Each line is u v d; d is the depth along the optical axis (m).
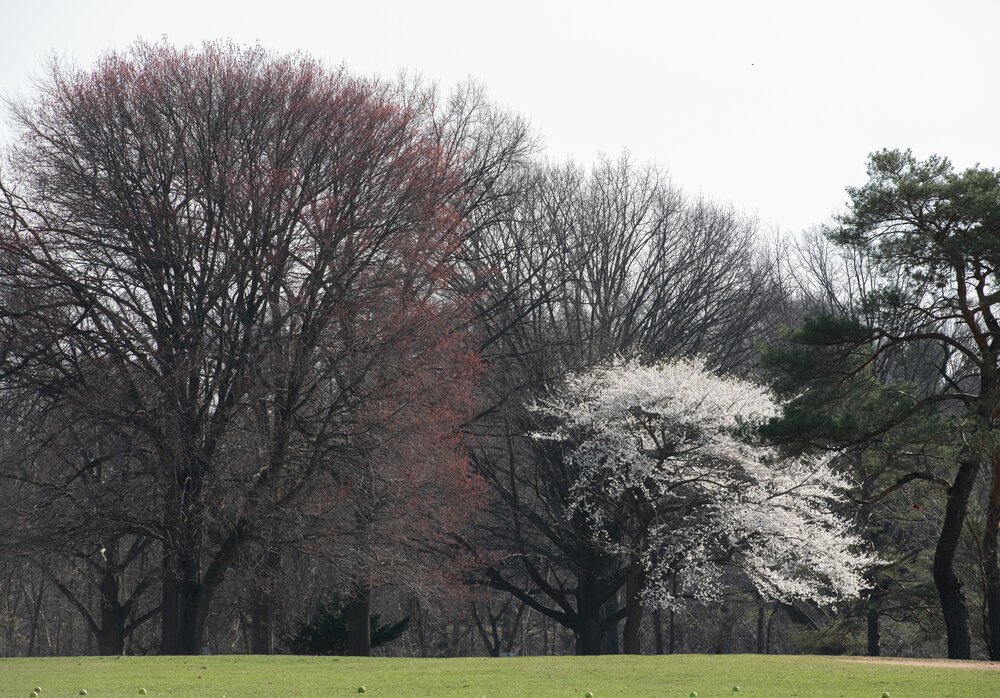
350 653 125.00
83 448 105.50
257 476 108.19
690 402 120.19
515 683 64.38
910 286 105.25
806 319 107.75
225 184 107.31
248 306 108.50
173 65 113.50
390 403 112.38
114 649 128.38
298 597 141.50
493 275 145.12
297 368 106.56
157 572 120.19
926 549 147.88
